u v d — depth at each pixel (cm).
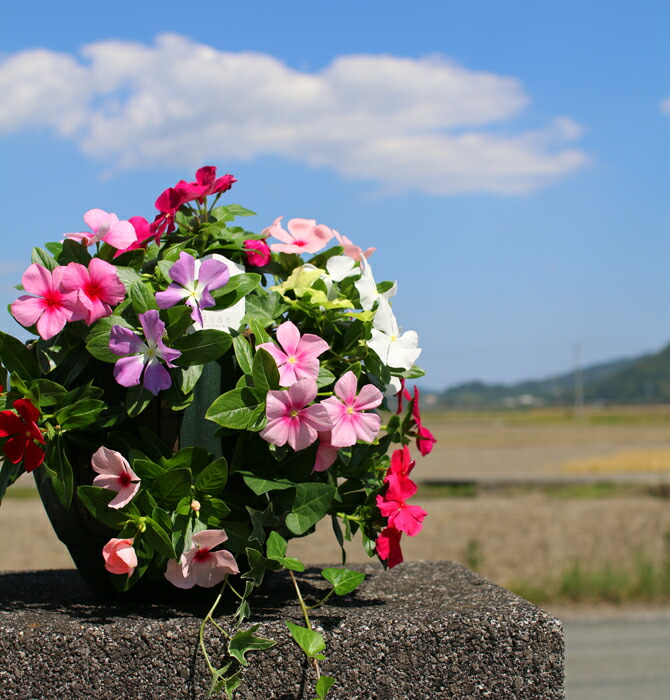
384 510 176
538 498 1680
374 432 174
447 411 13912
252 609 180
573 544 1090
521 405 18725
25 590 218
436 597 194
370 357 189
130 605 188
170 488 164
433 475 2239
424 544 1055
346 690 164
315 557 911
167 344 166
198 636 161
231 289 174
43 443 160
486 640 168
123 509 165
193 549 167
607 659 638
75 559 195
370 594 201
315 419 166
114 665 160
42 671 159
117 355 165
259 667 161
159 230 196
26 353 173
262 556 167
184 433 175
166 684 160
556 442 4491
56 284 166
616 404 17300
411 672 166
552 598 848
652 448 3797
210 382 177
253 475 172
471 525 1238
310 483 172
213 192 197
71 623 164
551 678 169
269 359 167
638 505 1506
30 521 1270
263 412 168
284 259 205
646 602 848
